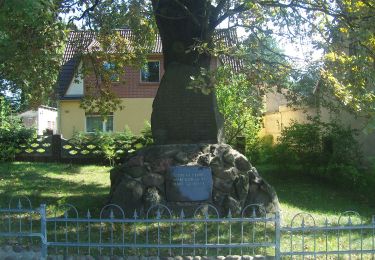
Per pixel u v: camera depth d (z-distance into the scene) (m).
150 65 24.39
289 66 8.38
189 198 8.64
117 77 14.93
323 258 6.70
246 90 8.28
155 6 9.81
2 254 6.55
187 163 8.87
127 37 16.02
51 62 12.81
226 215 8.55
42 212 6.30
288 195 12.04
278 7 8.97
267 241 7.34
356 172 12.79
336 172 13.73
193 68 9.66
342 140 13.67
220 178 8.89
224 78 8.27
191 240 7.34
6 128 18.62
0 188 11.41
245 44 8.84
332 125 14.20
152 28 13.88
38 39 10.76
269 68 8.09
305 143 14.76
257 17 9.52
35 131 19.41
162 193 8.72
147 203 8.52
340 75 8.08
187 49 9.62
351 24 8.00
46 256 6.32
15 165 16.64
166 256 6.48
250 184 9.04
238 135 17.88
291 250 6.27
